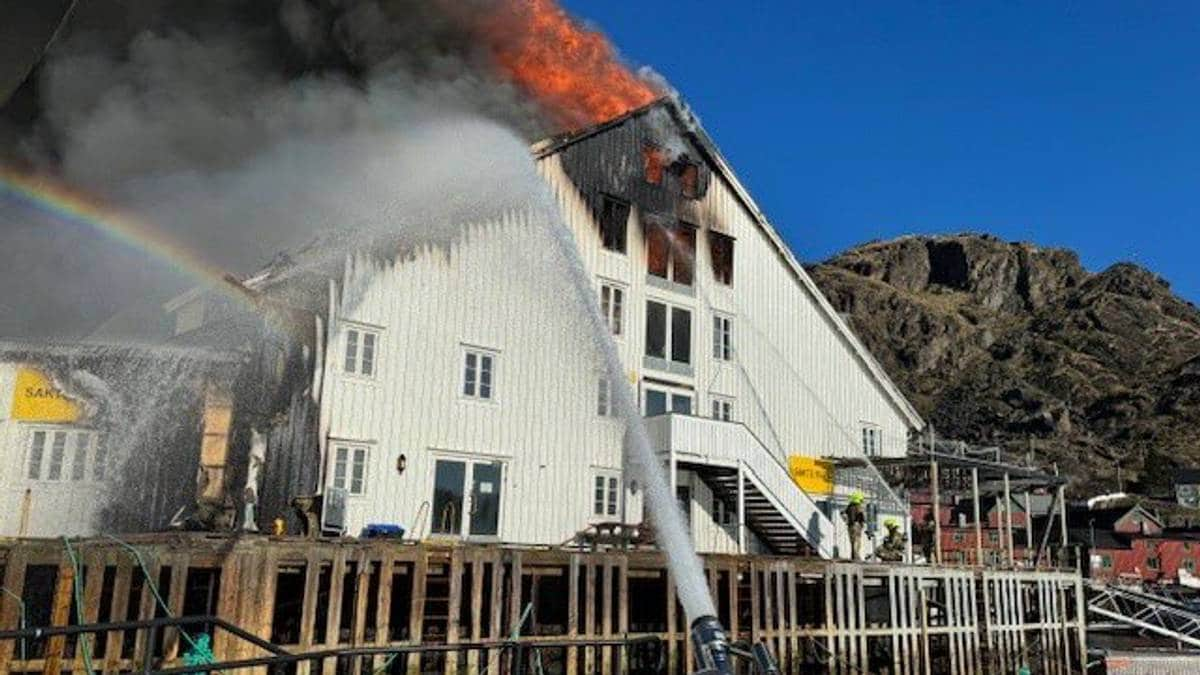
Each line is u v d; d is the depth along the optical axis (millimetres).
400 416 21031
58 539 13680
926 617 24328
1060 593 29094
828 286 194250
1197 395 153875
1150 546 79062
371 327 20984
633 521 24344
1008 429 154625
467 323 22500
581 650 17328
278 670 5395
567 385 24000
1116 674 28531
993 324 194000
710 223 28734
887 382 33094
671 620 18031
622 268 26016
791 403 29891
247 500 17938
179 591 13359
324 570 15867
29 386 20266
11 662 12625
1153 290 196875
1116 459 143500
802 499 27469
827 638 21391
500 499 22344
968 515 62906
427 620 16719
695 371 27281
